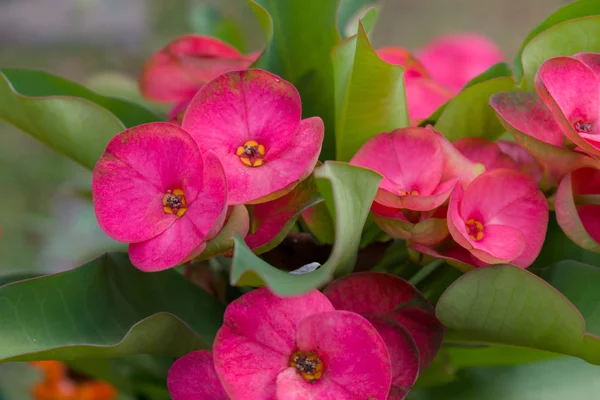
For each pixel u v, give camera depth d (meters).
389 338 0.42
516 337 0.43
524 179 0.44
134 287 0.46
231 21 0.62
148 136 0.42
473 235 0.43
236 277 0.37
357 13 0.54
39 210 1.47
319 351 0.41
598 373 0.46
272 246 0.42
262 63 0.48
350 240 0.41
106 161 0.42
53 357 0.43
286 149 0.42
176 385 0.42
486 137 0.47
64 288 0.44
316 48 0.49
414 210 0.43
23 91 0.50
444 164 0.43
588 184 0.44
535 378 0.47
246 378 0.40
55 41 1.87
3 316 0.43
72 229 1.09
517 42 2.02
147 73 0.51
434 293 0.46
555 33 0.46
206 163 0.41
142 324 0.42
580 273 0.44
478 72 0.60
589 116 0.44
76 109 0.46
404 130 0.44
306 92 0.49
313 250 0.46
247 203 0.41
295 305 0.41
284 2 0.49
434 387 0.47
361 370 0.40
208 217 0.41
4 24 1.88
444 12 2.12
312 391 0.40
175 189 0.42
